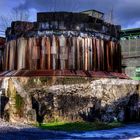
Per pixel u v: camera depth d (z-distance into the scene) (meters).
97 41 34.41
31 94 28.88
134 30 45.31
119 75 35.03
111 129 26.44
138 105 32.28
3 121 26.92
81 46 33.44
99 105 29.69
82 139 21.44
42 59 32.88
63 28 33.22
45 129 25.27
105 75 33.28
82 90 29.70
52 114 28.23
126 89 32.06
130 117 31.64
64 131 24.80
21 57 33.50
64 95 28.86
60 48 32.97
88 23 34.09
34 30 33.47
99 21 36.28
